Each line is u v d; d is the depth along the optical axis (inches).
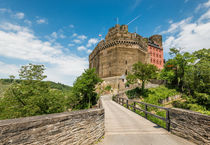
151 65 1024.2
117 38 1614.2
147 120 288.8
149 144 150.6
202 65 812.6
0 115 506.6
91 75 1030.4
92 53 2426.2
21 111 508.4
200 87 772.6
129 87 1325.0
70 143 118.7
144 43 1902.1
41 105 546.0
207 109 664.4
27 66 573.6
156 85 1359.5
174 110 183.5
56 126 107.3
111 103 695.1
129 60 1594.5
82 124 137.6
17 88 531.8
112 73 1582.2
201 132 136.9
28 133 86.4
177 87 1159.6
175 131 178.5
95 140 157.2
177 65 1163.3
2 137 72.4
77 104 1115.9
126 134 188.5
